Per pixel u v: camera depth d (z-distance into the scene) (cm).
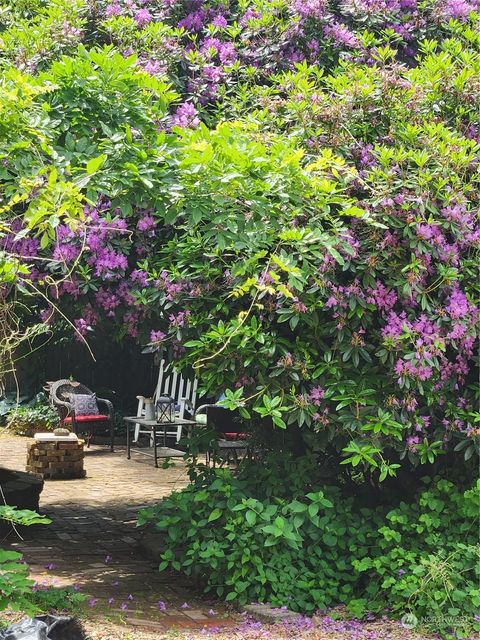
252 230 486
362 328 521
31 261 537
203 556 511
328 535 520
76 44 630
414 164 546
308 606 501
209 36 690
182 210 497
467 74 586
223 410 930
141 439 1327
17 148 471
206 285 525
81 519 770
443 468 570
